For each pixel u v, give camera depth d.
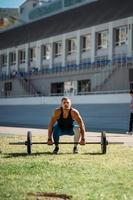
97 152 13.10
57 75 54.88
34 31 60.53
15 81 62.75
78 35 52.19
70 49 54.09
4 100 52.47
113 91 41.59
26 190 7.17
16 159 11.27
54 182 7.91
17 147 14.66
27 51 61.56
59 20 56.06
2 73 67.38
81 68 50.59
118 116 35.75
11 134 22.23
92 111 39.19
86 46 51.53
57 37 55.94
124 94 35.38
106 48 48.31
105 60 47.03
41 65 58.75
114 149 14.02
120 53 45.91
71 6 53.84
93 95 39.31
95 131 27.34
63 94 48.50
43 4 59.56
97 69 47.88
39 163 10.42
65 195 6.80
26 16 63.50
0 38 68.69
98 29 49.31
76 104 41.47
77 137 12.90
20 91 61.41
